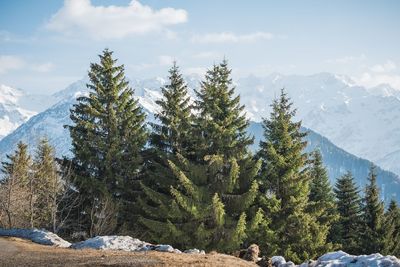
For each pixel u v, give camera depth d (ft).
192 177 127.85
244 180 129.49
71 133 148.66
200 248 119.65
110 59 152.97
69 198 144.97
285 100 141.69
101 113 147.95
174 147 144.56
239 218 118.42
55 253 85.87
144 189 130.82
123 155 148.77
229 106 134.82
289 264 84.43
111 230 133.59
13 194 142.82
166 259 80.38
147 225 125.49
